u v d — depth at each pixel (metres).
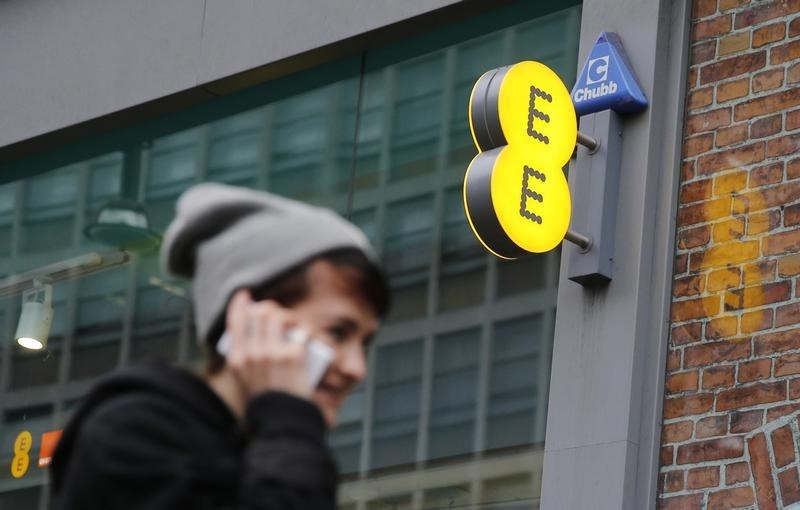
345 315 1.71
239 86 9.31
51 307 9.87
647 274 6.80
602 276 6.82
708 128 6.91
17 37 10.59
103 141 10.04
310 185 8.75
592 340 6.81
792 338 6.30
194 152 9.48
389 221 8.24
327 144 8.76
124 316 9.35
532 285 7.40
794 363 6.25
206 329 1.73
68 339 9.65
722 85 6.93
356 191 8.50
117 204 9.78
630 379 6.59
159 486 1.59
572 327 6.91
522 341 7.35
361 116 8.63
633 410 6.56
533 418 7.16
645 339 6.70
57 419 9.48
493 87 6.61
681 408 6.53
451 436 7.47
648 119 6.98
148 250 9.45
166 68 9.60
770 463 6.17
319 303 1.70
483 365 7.47
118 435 1.61
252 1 9.26
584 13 7.42
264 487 1.58
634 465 6.50
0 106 10.50
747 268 6.55
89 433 1.63
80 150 10.16
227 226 1.75
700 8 7.16
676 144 6.94
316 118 8.87
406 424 7.67
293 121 8.99
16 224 10.36
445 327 7.72
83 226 9.91
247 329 1.68
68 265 9.88
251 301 1.71
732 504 6.22
